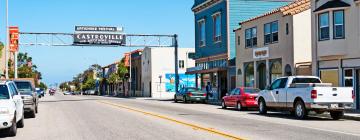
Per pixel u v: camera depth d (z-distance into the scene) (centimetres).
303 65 3122
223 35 4425
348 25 2648
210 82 4775
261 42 3666
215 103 3916
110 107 3372
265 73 3669
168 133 1509
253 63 3803
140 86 8362
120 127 1747
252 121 1991
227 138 1353
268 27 3575
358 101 2616
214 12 4628
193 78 7325
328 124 1855
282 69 3362
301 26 3222
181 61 7344
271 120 2056
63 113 2706
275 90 2383
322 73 2856
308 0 3272
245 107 2839
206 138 1357
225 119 2111
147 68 7694
